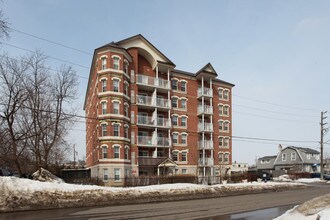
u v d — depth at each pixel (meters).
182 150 47.97
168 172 43.75
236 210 17.28
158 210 17.12
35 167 29.20
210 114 51.22
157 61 45.16
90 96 50.34
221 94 54.69
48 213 15.89
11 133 25.27
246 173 45.31
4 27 16.98
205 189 27.25
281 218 12.59
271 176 52.41
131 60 42.59
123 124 38.28
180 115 48.66
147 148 43.91
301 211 12.55
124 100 39.12
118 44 41.66
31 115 28.44
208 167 50.47
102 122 37.50
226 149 53.59
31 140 28.12
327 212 10.70
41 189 18.77
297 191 31.59
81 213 15.90
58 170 34.72
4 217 14.64
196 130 50.28
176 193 24.77
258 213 16.19
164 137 45.56
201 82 52.25
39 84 29.94
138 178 31.41
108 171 36.34
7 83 25.84
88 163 54.62
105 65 38.44
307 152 72.75
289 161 74.56
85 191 20.36
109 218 14.38
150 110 45.41
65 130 32.62
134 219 14.12
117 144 37.31
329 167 82.50
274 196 26.34
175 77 49.09
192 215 15.34
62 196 18.97
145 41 44.31
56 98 32.34
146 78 44.09
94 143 42.00
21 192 17.83
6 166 30.98
